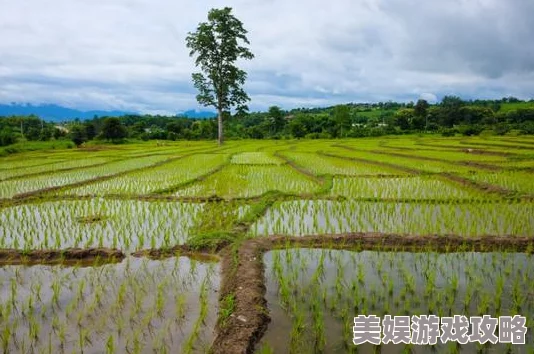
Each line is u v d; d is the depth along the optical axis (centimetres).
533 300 562
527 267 689
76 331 498
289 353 451
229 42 3881
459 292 596
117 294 598
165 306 558
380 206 1116
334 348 458
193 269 691
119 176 1756
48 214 1049
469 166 1939
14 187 1532
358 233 837
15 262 743
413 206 1091
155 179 1672
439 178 1599
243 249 753
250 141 5497
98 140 5338
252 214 1002
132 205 1183
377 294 590
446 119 7788
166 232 903
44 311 545
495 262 713
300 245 803
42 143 4609
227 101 4178
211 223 966
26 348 464
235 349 446
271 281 645
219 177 1744
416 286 618
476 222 946
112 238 868
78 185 1530
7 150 3453
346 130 6875
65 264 734
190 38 3906
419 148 3144
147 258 750
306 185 1519
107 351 454
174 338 479
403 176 1672
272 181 1622
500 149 2723
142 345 465
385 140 4784
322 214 1059
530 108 7825
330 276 662
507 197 1174
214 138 6344
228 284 608
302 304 561
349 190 1362
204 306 543
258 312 521
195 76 4031
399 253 768
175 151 3275
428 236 815
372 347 457
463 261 721
